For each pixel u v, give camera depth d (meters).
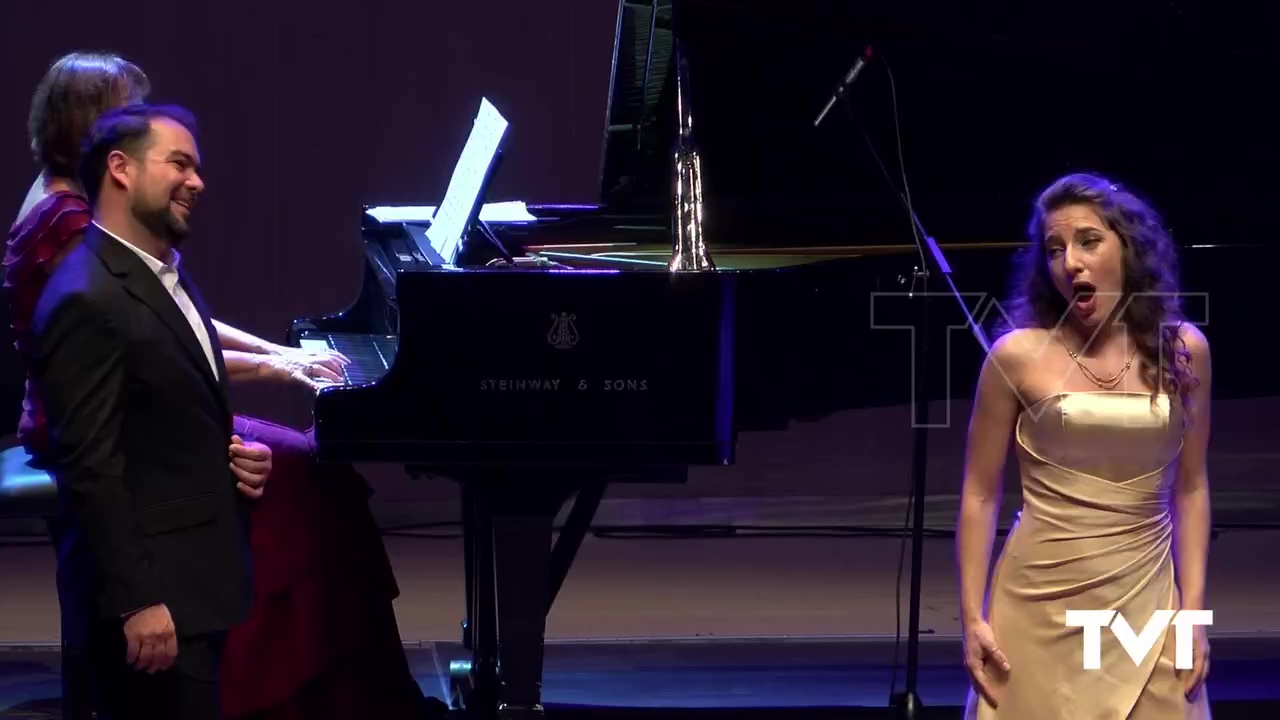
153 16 24.62
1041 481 10.96
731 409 12.43
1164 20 16.16
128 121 10.06
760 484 26.89
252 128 25.09
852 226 17.53
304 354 14.39
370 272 16.98
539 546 12.52
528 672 12.54
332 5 25.12
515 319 12.20
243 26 24.92
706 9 15.56
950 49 16.58
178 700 9.93
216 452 10.14
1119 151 17.33
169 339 9.88
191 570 9.92
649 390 12.34
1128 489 10.77
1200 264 15.33
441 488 26.20
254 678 12.96
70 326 9.57
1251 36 16.22
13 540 24.02
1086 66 16.77
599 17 25.64
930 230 17.61
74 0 24.34
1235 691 16.02
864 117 16.98
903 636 18.91
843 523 25.84
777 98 16.80
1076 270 10.79
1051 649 10.88
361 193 25.47
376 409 12.10
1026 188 17.55
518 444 12.23
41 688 15.87
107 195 10.06
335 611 13.33
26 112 24.27
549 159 25.77
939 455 27.05
